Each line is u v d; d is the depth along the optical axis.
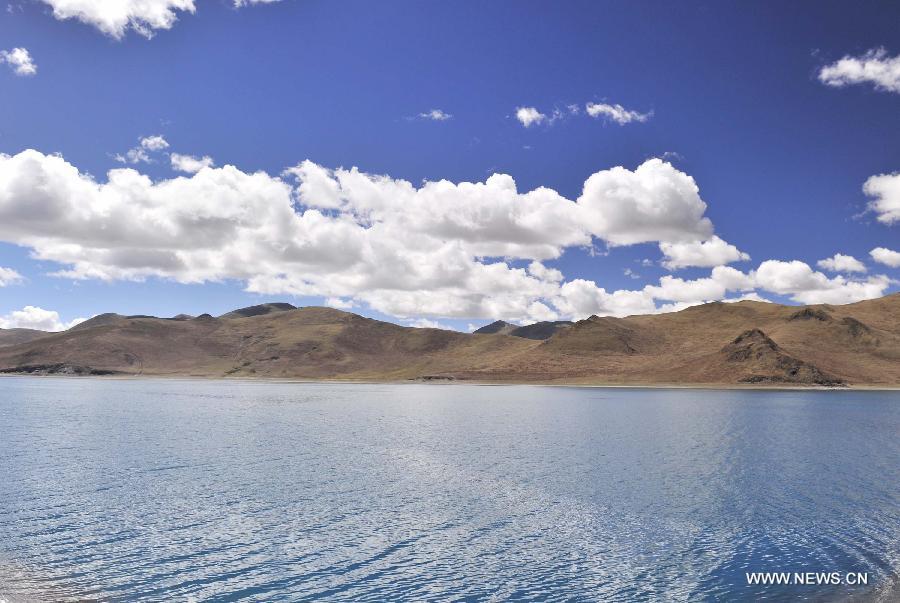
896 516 35.28
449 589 24.27
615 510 36.16
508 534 31.30
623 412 105.94
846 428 82.12
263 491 40.41
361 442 64.75
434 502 37.72
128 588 23.92
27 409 106.25
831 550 29.17
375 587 24.34
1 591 23.30
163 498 38.22
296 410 108.94
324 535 30.80
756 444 65.06
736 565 27.16
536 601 23.23
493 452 57.91
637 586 24.73
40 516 33.81
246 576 25.28
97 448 59.19
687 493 40.75
